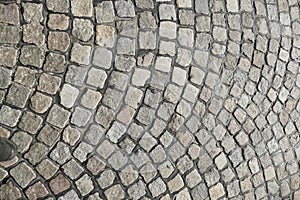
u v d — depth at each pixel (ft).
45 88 11.16
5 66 10.94
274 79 13.33
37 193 11.32
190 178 12.36
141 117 11.80
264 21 13.14
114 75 11.55
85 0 11.30
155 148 11.97
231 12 12.64
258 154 13.19
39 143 11.23
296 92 13.75
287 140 13.69
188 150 12.28
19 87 11.03
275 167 13.55
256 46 12.98
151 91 11.84
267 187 13.46
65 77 11.25
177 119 12.10
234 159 12.85
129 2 11.62
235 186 12.92
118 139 11.69
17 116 11.07
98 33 11.39
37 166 11.28
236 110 12.76
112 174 11.72
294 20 13.76
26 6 10.98
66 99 11.29
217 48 12.42
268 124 13.30
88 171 11.57
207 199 12.57
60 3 11.15
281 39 13.44
